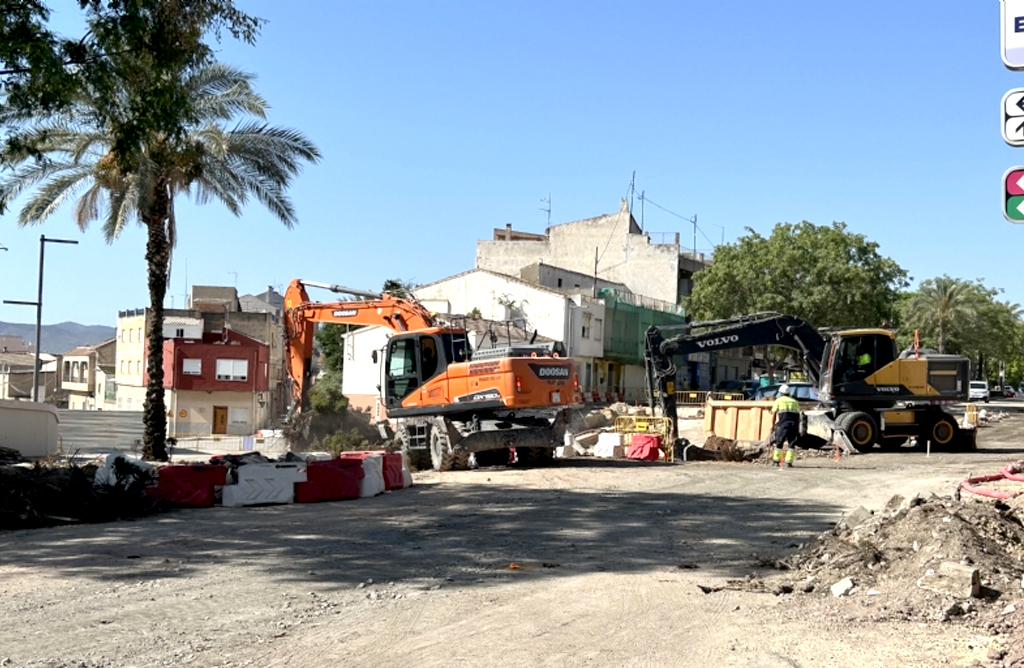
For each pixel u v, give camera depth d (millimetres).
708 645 7629
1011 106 7574
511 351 23453
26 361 101812
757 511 15242
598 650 7520
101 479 15781
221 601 9141
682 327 28844
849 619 8250
